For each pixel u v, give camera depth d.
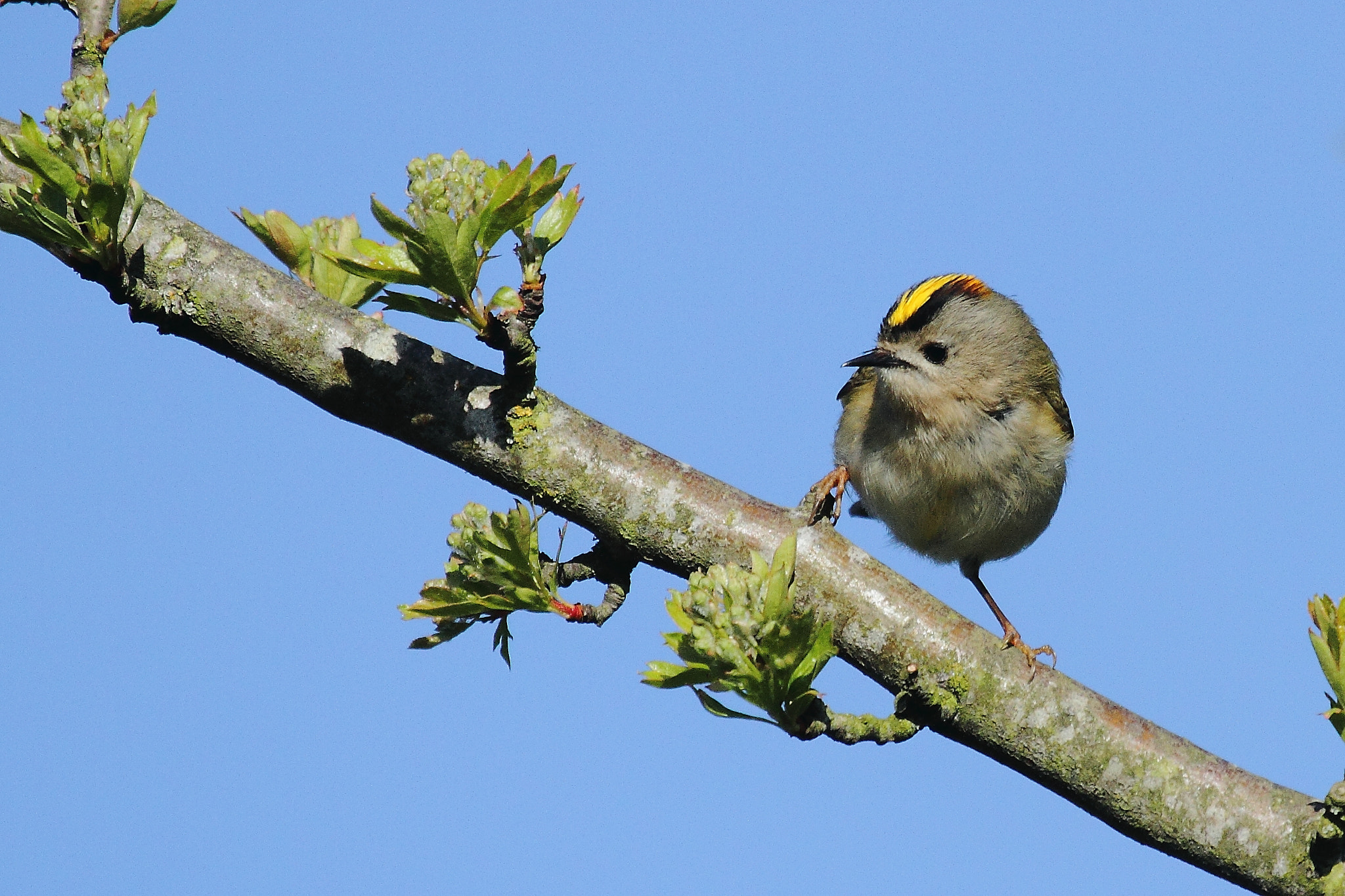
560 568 8.12
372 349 8.04
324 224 8.72
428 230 6.54
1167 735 7.75
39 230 7.14
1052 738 7.69
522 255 7.23
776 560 6.41
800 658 6.41
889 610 7.96
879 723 7.45
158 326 8.08
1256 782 7.58
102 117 6.85
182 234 8.16
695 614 6.35
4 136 6.75
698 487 8.17
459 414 8.03
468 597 7.07
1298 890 7.32
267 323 8.02
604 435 8.20
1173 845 7.54
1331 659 6.71
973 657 7.83
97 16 7.98
